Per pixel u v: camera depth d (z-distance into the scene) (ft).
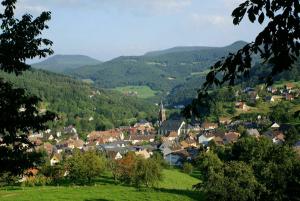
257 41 31.07
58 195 292.81
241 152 366.84
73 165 367.04
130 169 353.10
